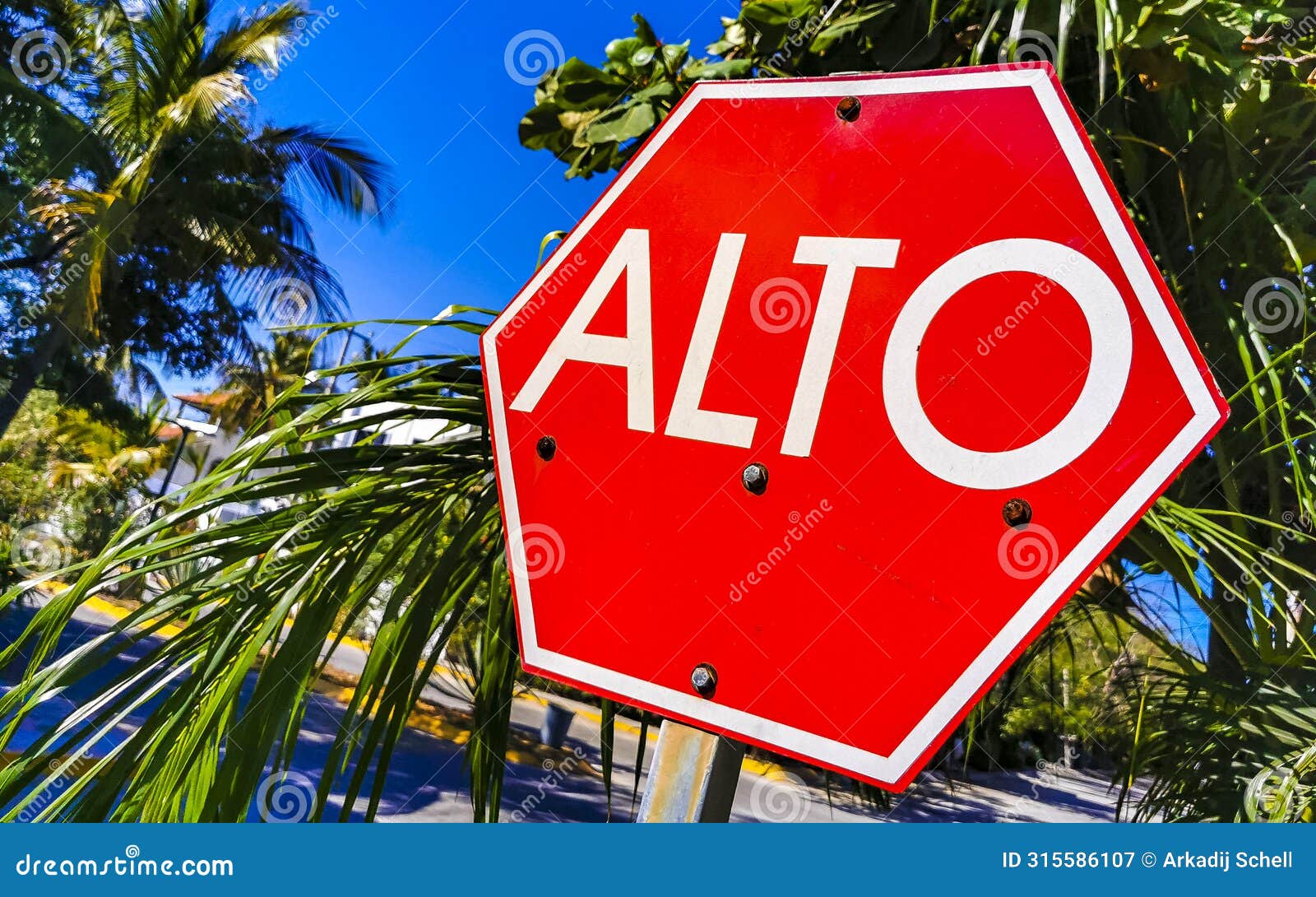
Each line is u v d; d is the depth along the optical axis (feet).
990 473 1.62
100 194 38.63
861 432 1.75
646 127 4.42
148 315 44.75
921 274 1.76
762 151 2.01
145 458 48.42
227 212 41.14
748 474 1.85
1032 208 1.69
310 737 22.07
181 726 2.59
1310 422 5.08
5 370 42.11
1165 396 1.52
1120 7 4.36
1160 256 5.27
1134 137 4.97
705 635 1.84
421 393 3.36
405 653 2.83
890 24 4.48
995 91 1.77
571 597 2.04
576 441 2.10
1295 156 5.24
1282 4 4.84
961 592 1.60
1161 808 4.75
